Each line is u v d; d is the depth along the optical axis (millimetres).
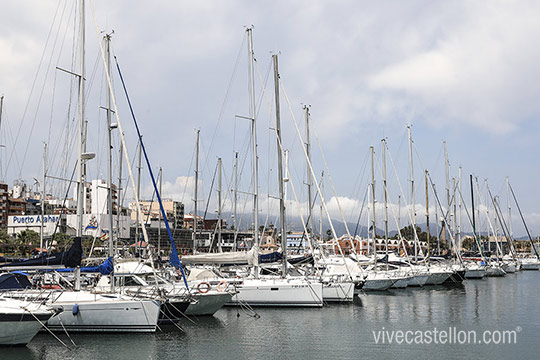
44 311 22438
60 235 70812
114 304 24938
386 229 59438
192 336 25469
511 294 46625
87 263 32875
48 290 26312
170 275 36688
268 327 28078
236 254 35000
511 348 23875
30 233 85500
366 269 53500
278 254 38438
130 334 25000
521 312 34688
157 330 26156
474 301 40875
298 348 23453
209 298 30047
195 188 57125
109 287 28547
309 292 34719
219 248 57531
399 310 35125
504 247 119750
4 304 22891
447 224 71062
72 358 21250
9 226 113438
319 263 47969
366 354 22500
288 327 28188
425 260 61125
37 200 146375
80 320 24938
